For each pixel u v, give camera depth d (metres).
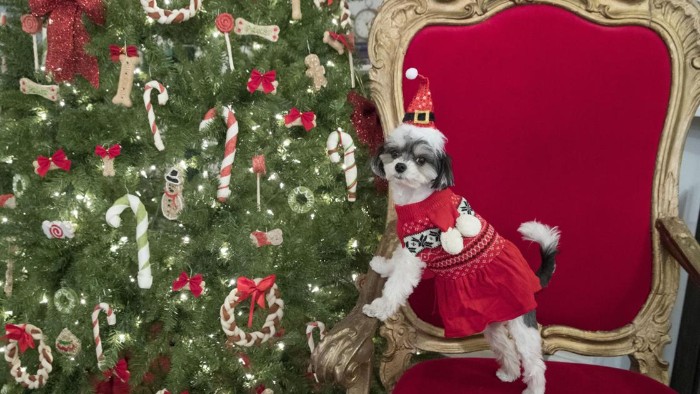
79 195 1.66
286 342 1.83
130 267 1.79
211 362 1.75
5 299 1.76
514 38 1.34
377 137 1.82
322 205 1.88
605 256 1.37
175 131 1.68
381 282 1.26
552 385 1.25
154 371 2.03
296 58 1.84
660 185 1.35
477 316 1.18
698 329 1.76
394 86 1.36
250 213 1.76
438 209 1.19
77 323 1.70
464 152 1.38
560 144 1.36
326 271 1.93
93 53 1.60
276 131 1.82
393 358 1.39
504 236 1.40
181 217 1.69
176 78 1.72
